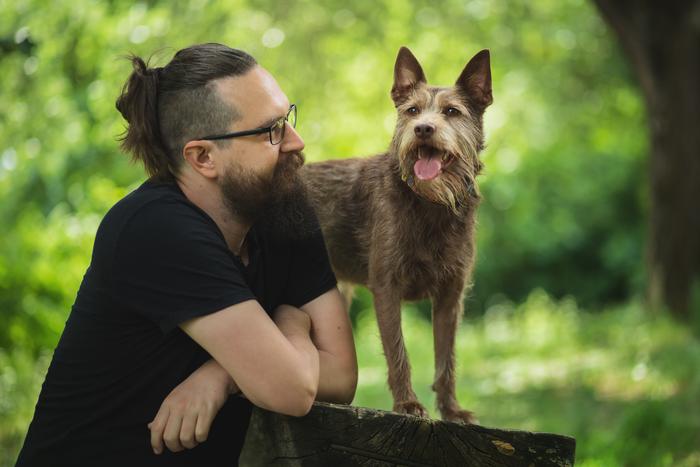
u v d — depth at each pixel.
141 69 2.56
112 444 2.47
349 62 12.12
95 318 2.46
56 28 8.40
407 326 15.32
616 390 8.39
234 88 2.50
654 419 5.79
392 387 3.58
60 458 2.50
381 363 11.73
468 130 3.64
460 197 3.54
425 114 3.56
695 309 11.11
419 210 3.55
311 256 2.81
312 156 11.68
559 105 15.34
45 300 7.98
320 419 2.52
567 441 2.41
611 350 11.00
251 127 2.50
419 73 3.85
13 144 8.50
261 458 2.71
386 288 3.63
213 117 2.49
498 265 22.73
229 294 2.37
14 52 7.47
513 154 19.81
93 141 10.21
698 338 10.29
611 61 14.34
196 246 2.39
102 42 8.64
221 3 9.14
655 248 11.84
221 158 2.52
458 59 12.45
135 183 10.80
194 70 2.51
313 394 2.45
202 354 2.50
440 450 2.48
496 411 7.93
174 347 2.46
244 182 2.52
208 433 2.49
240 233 2.66
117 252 2.41
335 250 4.00
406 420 2.50
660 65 11.12
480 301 22.73
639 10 10.95
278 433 2.58
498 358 12.32
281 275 2.75
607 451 5.79
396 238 3.59
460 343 13.89
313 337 2.77
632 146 19.31
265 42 10.12
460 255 3.61
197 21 9.04
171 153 2.57
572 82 14.74
